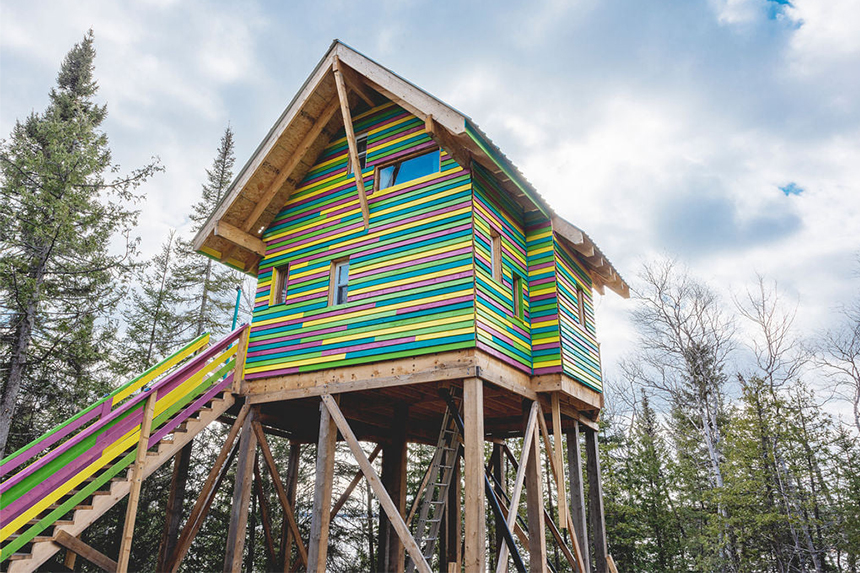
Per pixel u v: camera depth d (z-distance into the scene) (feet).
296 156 35.50
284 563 37.96
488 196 30.45
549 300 32.65
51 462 22.68
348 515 65.46
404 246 29.71
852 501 55.93
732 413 61.67
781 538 58.80
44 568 29.04
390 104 34.40
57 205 46.83
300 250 34.58
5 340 47.16
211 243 36.73
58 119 56.24
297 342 31.60
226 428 65.77
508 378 28.43
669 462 66.85
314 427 38.91
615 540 64.75
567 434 35.83
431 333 26.68
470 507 22.79
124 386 27.20
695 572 63.52
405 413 36.73
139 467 25.61
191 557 56.75
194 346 32.07
